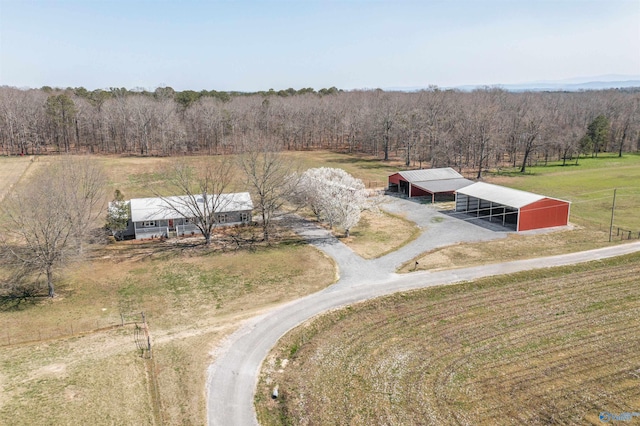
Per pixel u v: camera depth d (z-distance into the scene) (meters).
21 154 99.88
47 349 27.73
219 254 44.59
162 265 42.03
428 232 50.69
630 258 41.31
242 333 29.69
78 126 112.31
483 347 27.81
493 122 87.75
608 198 65.25
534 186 73.75
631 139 118.81
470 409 22.41
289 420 22.03
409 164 95.31
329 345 28.56
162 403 22.86
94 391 23.47
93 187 49.41
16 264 40.19
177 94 141.50
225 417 22.11
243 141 82.31
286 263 41.91
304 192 53.31
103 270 40.91
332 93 187.62
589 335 28.89
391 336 29.39
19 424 20.86
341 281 37.53
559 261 40.56
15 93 115.50
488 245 45.78
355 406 22.83
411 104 118.69
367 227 53.28
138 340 28.78
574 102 159.62
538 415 21.91
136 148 113.88
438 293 35.16
